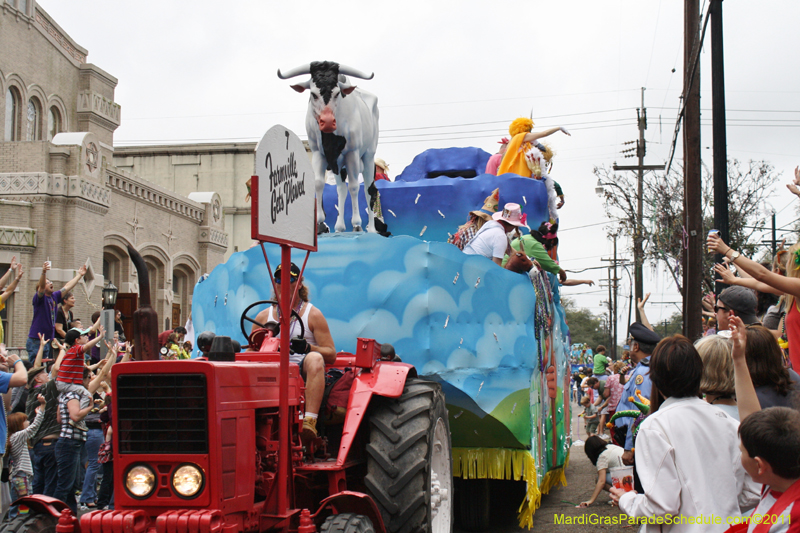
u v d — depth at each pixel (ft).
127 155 120.47
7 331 59.72
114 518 10.87
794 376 12.85
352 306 18.37
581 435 51.13
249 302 19.71
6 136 77.41
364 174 25.55
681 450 9.62
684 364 10.05
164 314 77.46
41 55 82.33
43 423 22.08
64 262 61.57
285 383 12.16
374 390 14.83
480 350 18.39
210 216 86.84
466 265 18.56
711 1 28.48
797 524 7.99
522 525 19.10
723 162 28.25
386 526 13.97
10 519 12.44
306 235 12.87
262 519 12.23
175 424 11.12
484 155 30.37
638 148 94.48
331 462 14.55
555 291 27.20
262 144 11.25
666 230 83.56
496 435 18.86
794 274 16.08
